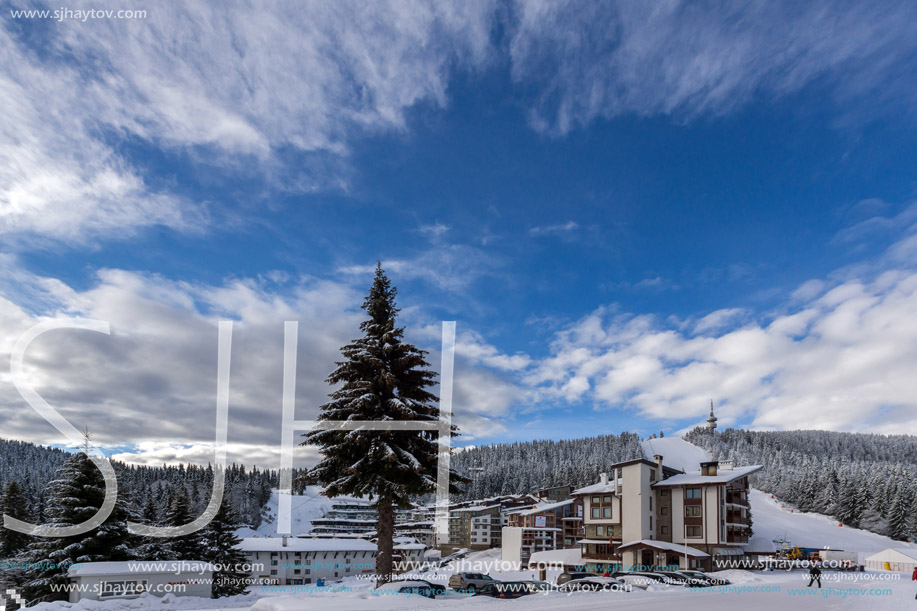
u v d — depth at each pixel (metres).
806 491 164.62
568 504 105.38
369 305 25.41
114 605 25.77
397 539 108.00
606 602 23.91
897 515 134.12
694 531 68.69
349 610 18.25
